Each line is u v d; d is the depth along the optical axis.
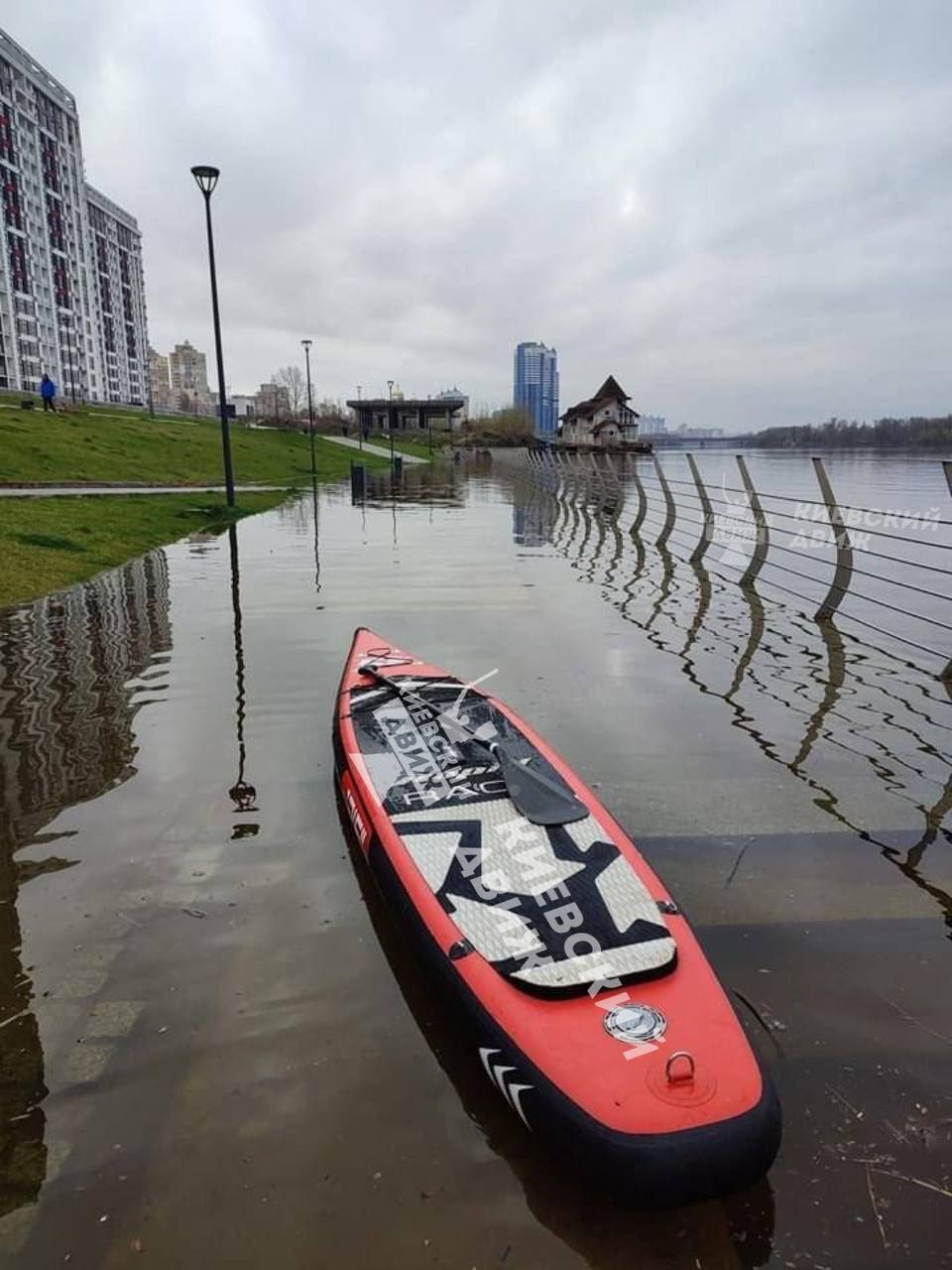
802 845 4.75
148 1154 2.79
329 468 44.69
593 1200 2.64
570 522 21.53
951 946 3.86
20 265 88.31
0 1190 2.66
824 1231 2.54
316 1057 3.20
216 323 21.03
